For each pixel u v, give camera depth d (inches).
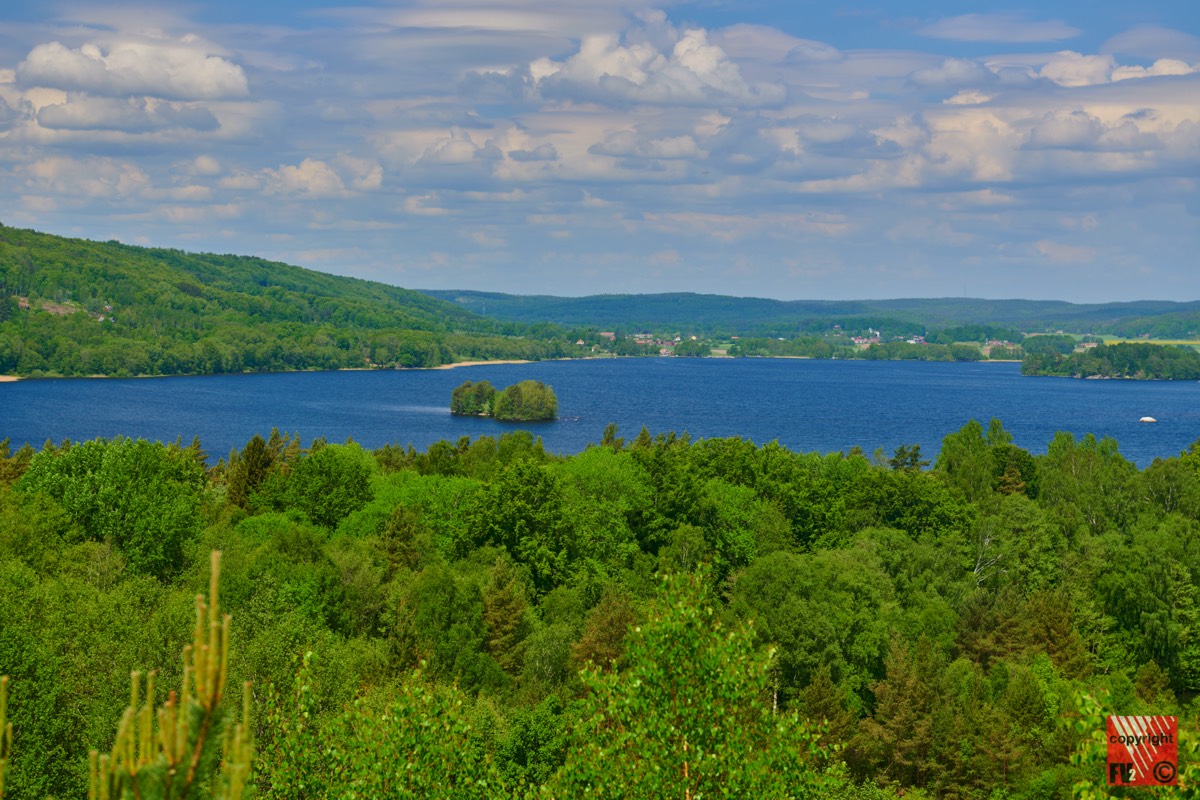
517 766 1759.4
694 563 3816.4
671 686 1043.9
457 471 5398.6
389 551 3494.1
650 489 4313.5
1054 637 3193.9
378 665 2281.0
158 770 328.5
